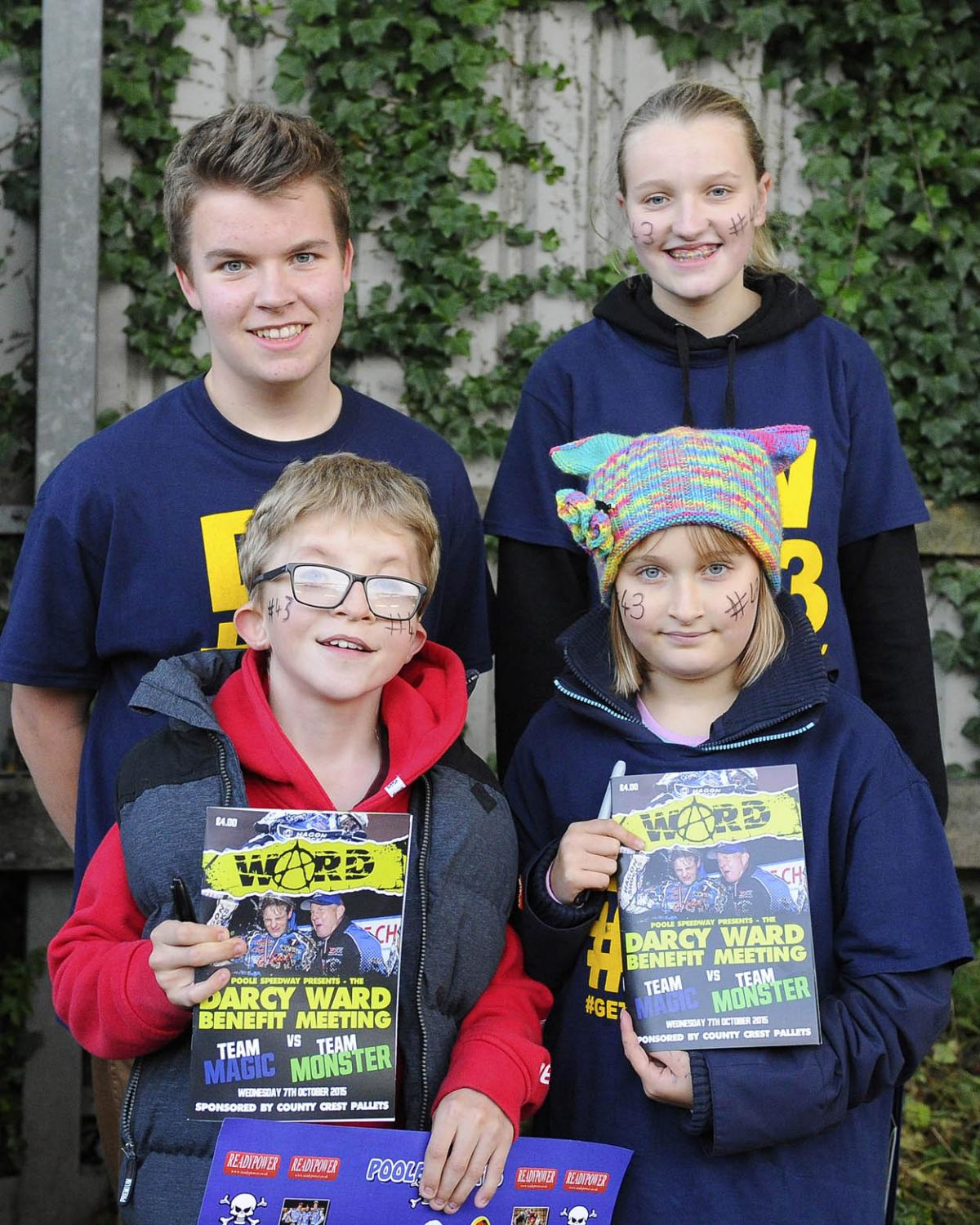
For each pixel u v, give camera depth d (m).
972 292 4.03
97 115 3.40
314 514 1.82
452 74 3.74
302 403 2.23
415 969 1.77
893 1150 2.17
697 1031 1.75
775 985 1.76
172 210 2.15
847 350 2.45
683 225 2.33
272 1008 1.66
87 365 3.42
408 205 3.74
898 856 1.84
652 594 1.89
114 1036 1.71
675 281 2.38
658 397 2.44
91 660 2.28
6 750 3.61
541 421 2.53
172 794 1.79
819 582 2.35
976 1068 3.78
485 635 2.51
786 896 1.79
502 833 1.89
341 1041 1.67
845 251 3.94
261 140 2.08
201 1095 1.63
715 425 2.41
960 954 1.81
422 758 1.82
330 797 1.84
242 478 2.21
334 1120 1.65
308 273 2.12
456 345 3.80
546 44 3.80
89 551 2.20
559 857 1.86
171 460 2.21
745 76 3.87
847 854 1.86
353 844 1.72
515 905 2.00
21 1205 3.52
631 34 3.82
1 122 3.60
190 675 1.87
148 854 1.77
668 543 1.87
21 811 3.48
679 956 1.78
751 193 2.37
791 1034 1.74
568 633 2.06
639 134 2.39
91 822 2.23
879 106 3.92
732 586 1.88
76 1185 3.55
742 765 1.89
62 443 3.42
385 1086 1.67
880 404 2.46
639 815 1.84
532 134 3.82
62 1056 3.54
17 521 3.62
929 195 3.94
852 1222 1.81
